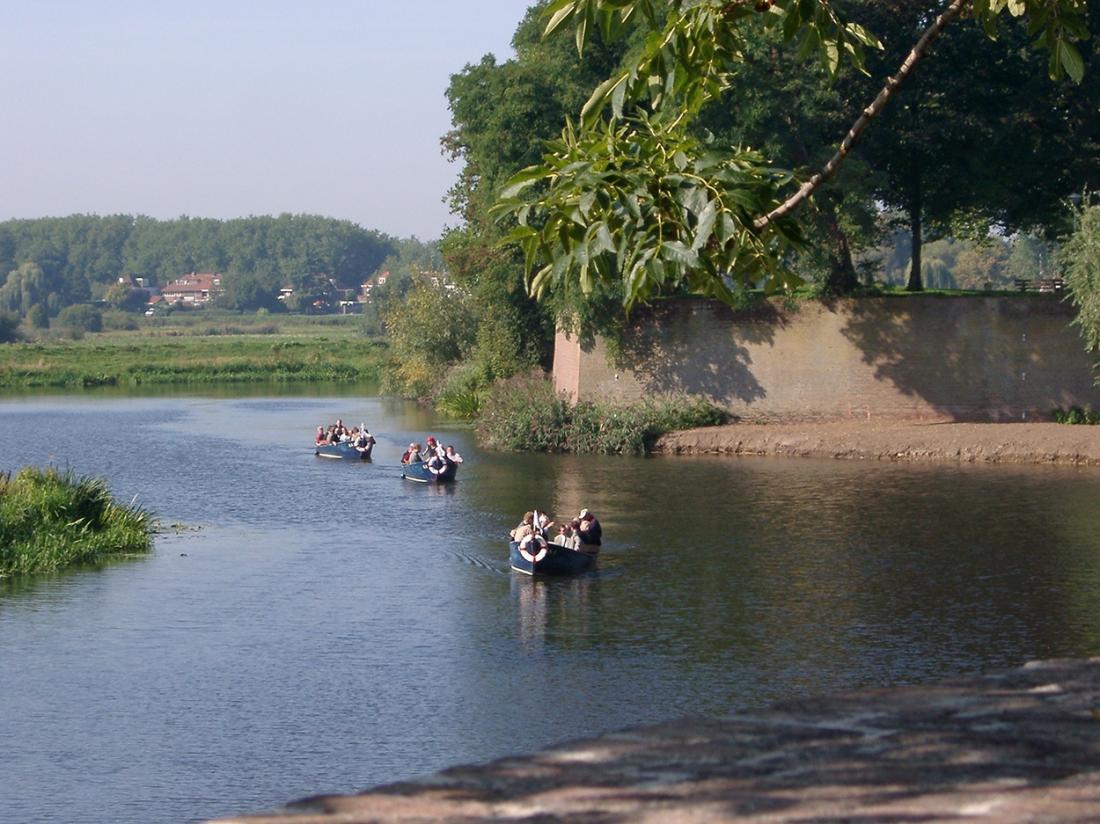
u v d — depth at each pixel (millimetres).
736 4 9062
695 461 53312
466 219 70875
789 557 33031
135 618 27547
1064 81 53594
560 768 4453
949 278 197000
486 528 38938
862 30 9367
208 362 136375
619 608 28078
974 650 24016
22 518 35469
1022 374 56656
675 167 8289
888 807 4023
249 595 29844
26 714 20953
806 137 50125
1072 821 3891
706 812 3992
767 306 57969
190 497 46281
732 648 24531
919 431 53562
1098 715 5031
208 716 20844
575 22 9070
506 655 24375
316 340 177000
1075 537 34688
